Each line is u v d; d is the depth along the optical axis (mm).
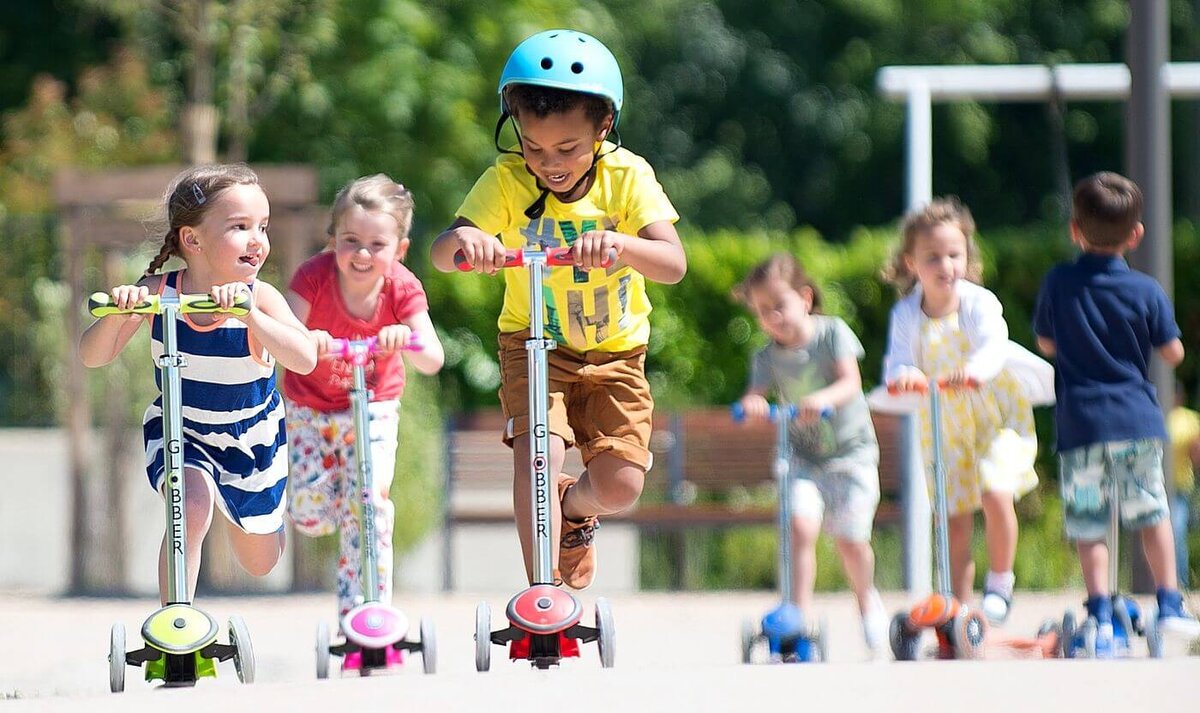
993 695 14805
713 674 16156
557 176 18891
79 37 60594
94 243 35719
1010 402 23688
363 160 52094
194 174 18703
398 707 14203
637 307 20078
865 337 44250
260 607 31844
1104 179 22203
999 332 23062
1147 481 21422
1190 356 44656
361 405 18688
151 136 46844
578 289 19531
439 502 37281
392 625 17906
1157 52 30000
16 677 22688
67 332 36438
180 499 17109
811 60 86438
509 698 14633
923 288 23938
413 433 36219
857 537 23719
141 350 36469
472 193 19578
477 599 33594
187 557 17766
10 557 41250
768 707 14164
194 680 17047
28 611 31391
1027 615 29281
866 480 23969
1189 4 80625
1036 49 83250
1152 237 29891
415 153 51188
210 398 18547
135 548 37719
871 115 84875
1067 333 21938
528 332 19922
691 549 43125
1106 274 21969
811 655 21047
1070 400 21750
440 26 51750
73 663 23969
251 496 18781
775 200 87062
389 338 18578
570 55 18406
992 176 84750
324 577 35906
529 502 19141
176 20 47094
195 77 46188
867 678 15891
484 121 52625
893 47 84812
